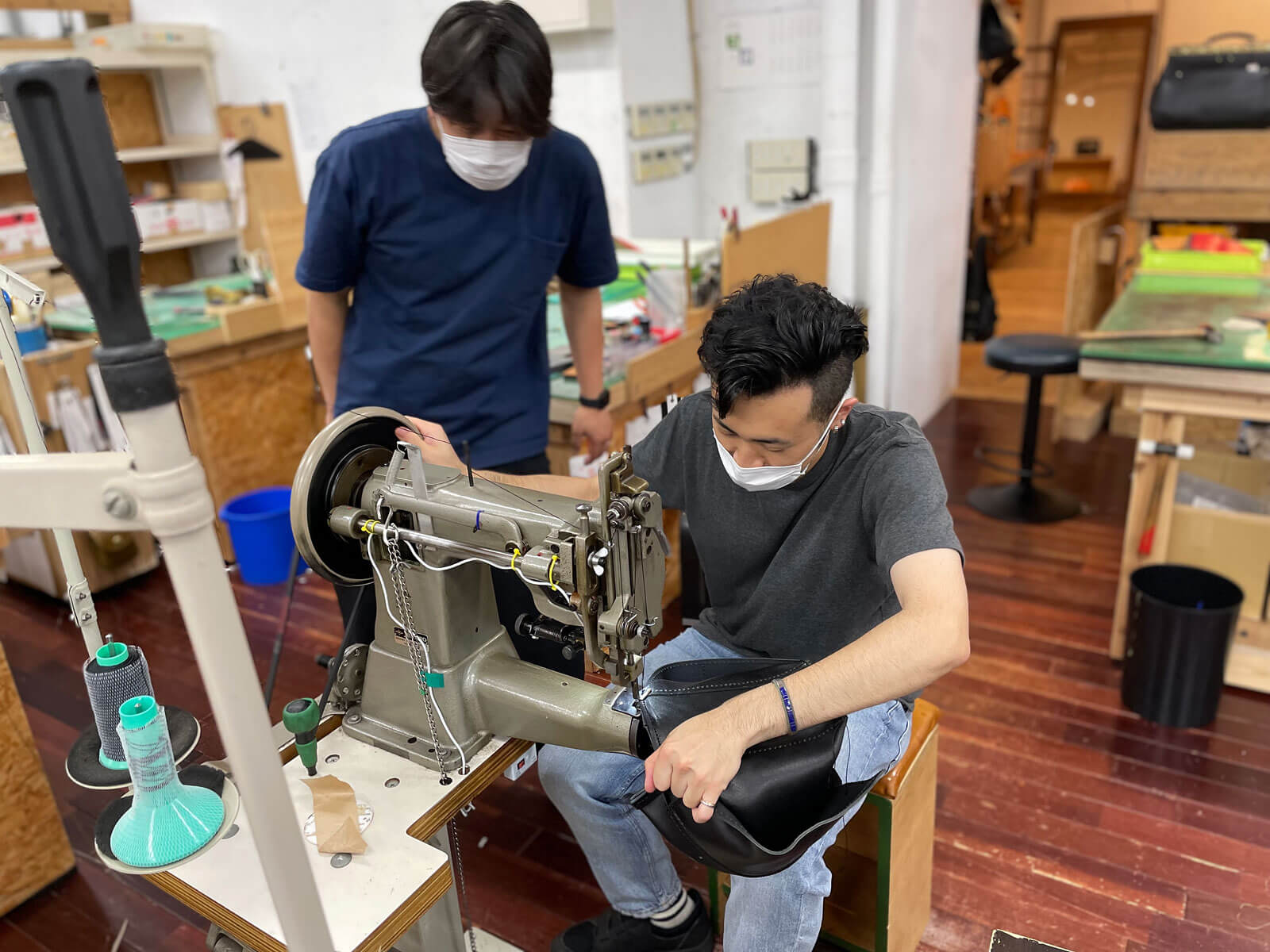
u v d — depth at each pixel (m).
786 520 1.35
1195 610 2.17
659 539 1.07
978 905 1.80
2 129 3.95
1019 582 3.01
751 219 4.17
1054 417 4.10
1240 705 2.38
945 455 4.09
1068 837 1.96
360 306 1.81
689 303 2.82
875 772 1.34
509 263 1.79
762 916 1.30
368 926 0.92
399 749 1.18
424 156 1.65
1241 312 2.69
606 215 1.96
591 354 2.15
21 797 1.89
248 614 2.97
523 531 1.05
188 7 4.46
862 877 1.54
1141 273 3.25
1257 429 2.70
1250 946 1.68
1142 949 1.69
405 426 1.26
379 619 1.21
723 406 1.13
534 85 1.49
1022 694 2.45
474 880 1.92
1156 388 2.30
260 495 3.20
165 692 2.56
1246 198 3.57
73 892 1.96
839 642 1.39
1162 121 3.57
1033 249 8.06
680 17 3.87
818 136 3.88
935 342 4.52
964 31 4.36
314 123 4.35
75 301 3.51
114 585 3.21
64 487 0.64
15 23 4.21
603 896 1.87
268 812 0.70
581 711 1.12
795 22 3.77
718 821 1.04
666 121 3.87
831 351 1.09
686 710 1.15
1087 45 8.21
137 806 0.98
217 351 3.16
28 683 2.68
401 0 3.83
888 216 3.80
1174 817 2.00
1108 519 3.42
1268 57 3.36
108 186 0.54
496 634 1.23
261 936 0.93
